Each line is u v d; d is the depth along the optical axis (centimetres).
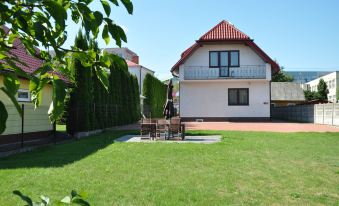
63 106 119
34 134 1366
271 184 660
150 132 1453
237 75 2730
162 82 3953
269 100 2731
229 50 2738
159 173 732
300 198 576
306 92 6225
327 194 600
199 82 2778
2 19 117
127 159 892
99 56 146
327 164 859
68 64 146
